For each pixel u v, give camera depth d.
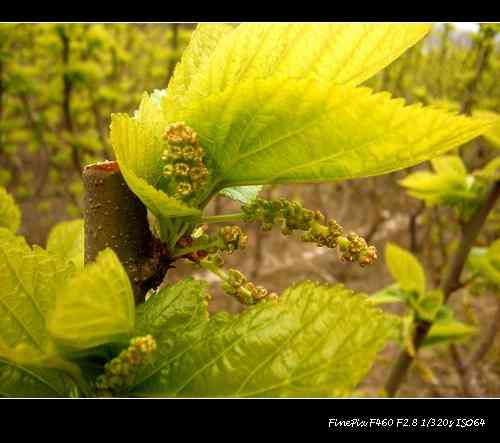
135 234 0.15
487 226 0.94
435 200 0.44
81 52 0.76
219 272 0.15
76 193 0.92
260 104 0.13
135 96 1.06
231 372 0.13
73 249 0.21
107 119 1.01
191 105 0.14
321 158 0.14
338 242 0.15
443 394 0.80
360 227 1.28
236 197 0.16
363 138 0.13
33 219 1.10
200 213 0.14
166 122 0.15
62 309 0.11
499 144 0.38
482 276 0.45
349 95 0.12
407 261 0.43
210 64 0.15
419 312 0.43
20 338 0.14
